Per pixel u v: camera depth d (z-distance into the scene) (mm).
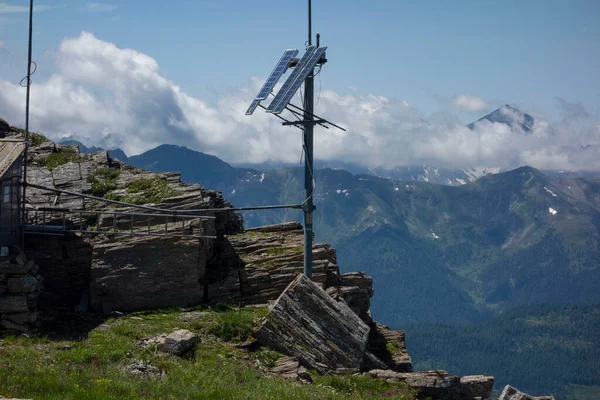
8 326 34281
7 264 34844
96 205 43000
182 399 25266
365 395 32031
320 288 37312
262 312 37906
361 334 36812
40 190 43938
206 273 41875
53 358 29750
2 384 23844
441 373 34188
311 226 41312
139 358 30641
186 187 44688
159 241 40281
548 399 33156
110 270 39688
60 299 40844
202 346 33500
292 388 29859
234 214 47250
